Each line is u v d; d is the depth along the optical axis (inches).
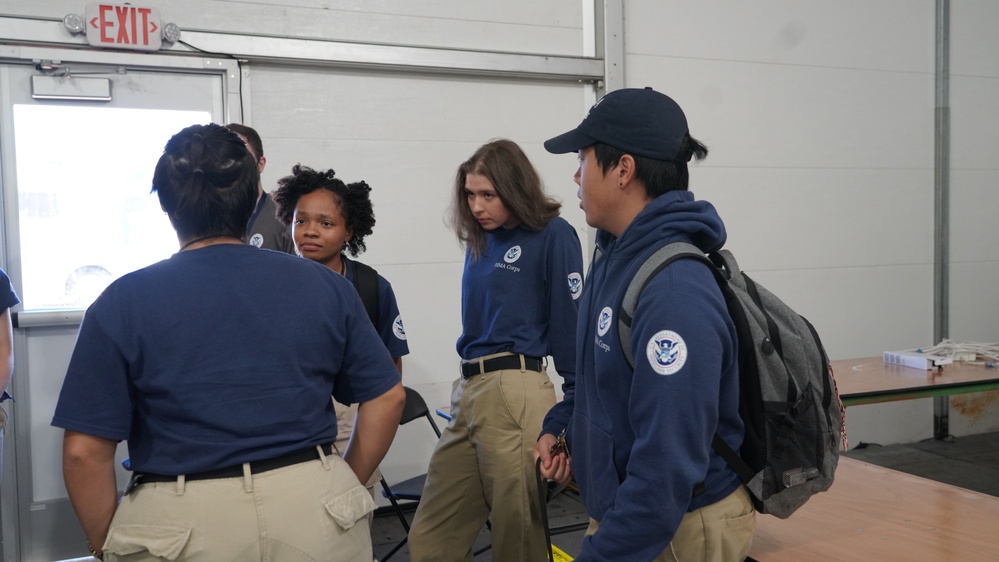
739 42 167.9
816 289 177.6
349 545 46.3
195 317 43.7
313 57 135.7
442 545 82.8
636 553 41.5
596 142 48.0
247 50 132.0
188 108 131.3
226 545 42.2
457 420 81.7
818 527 60.2
